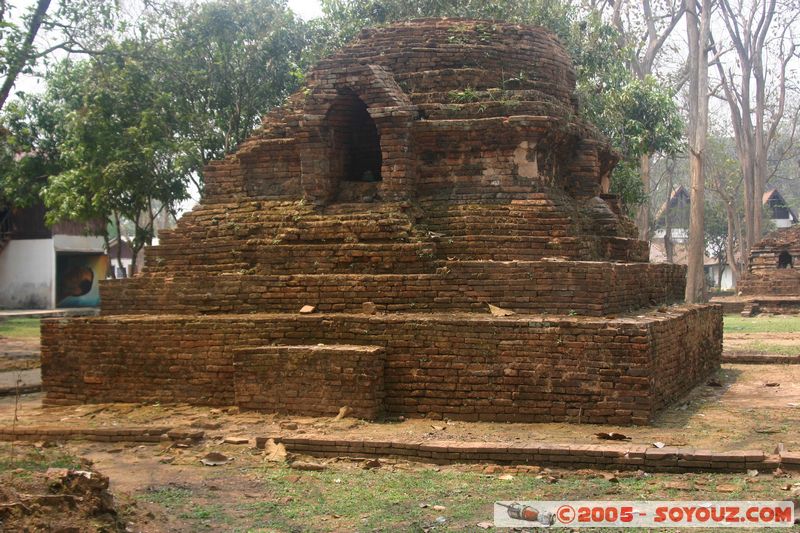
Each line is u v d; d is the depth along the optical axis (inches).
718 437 426.3
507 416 473.7
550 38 653.9
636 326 455.8
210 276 555.8
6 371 863.1
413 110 575.8
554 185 612.1
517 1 935.7
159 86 1030.4
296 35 1051.9
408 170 578.2
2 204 1700.3
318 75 619.2
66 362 559.5
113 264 2023.9
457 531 300.5
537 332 470.9
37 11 804.0
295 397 491.2
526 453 394.0
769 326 1264.8
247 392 499.8
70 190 1079.0
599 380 460.4
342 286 529.7
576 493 345.1
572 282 494.3
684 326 577.6
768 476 360.2
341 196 596.4
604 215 632.4
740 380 669.9
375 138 626.8
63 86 1189.1
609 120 1016.2
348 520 315.6
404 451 408.2
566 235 559.5
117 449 440.5
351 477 378.6
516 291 504.1
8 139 1151.0
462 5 914.1
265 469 394.9
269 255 566.9
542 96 601.6
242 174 622.5
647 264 605.6
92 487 300.8
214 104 1055.0
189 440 442.6
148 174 1021.8
